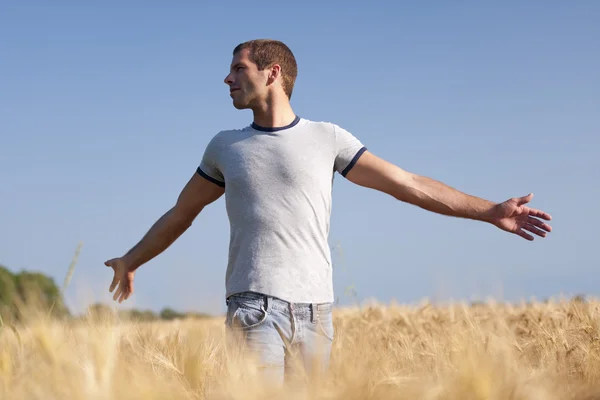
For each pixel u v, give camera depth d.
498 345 2.69
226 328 3.42
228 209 3.63
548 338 3.99
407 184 3.72
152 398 2.13
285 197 3.50
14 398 2.12
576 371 3.30
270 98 3.67
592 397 2.34
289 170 3.52
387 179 3.71
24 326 2.30
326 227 3.64
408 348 3.87
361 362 2.44
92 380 2.12
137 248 4.13
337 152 3.68
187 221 4.05
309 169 3.55
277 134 3.61
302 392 2.19
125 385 2.16
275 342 3.39
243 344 2.91
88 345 2.22
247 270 3.48
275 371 3.19
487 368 2.19
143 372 2.29
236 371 2.32
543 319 4.99
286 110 3.72
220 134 3.78
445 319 5.55
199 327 2.50
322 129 3.68
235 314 3.46
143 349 2.72
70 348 2.26
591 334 4.08
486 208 3.70
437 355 3.35
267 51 3.67
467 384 2.15
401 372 2.71
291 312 3.40
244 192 3.55
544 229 3.70
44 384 2.17
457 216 3.76
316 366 2.48
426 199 3.73
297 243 3.49
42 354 2.21
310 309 3.44
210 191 3.91
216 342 2.85
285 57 3.71
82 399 2.07
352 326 6.12
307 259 3.49
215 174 3.84
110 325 2.30
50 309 2.35
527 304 5.67
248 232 3.52
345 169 3.73
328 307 3.55
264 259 3.46
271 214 3.49
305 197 3.52
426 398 2.15
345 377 2.25
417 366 3.20
